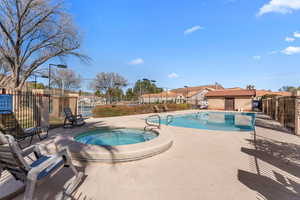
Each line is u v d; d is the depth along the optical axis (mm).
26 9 13227
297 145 5492
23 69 15516
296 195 2619
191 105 27500
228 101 25031
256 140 6172
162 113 18406
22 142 5027
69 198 2467
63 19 15297
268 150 4926
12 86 14031
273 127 9328
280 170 3539
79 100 13828
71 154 3932
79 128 7445
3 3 12820
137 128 7926
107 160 3762
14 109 6488
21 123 6750
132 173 3328
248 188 2812
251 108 23094
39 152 2965
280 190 2760
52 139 5406
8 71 16328
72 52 16844
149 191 2691
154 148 4309
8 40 14062
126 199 2475
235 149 5016
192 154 4531
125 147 4215
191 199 2498
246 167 3680
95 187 2783
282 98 10227
